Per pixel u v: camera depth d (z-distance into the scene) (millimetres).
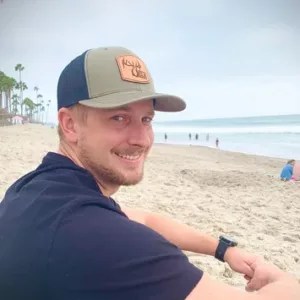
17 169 12008
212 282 1373
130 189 10383
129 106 1623
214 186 13680
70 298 1328
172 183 12992
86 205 1426
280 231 7332
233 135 80375
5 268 1402
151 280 1302
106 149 1641
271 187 13844
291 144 57062
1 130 46875
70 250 1323
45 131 55250
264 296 1533
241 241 6328
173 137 81250
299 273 5051
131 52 1698
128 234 1350
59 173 1593
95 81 1597
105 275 1300
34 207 1455
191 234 2443
